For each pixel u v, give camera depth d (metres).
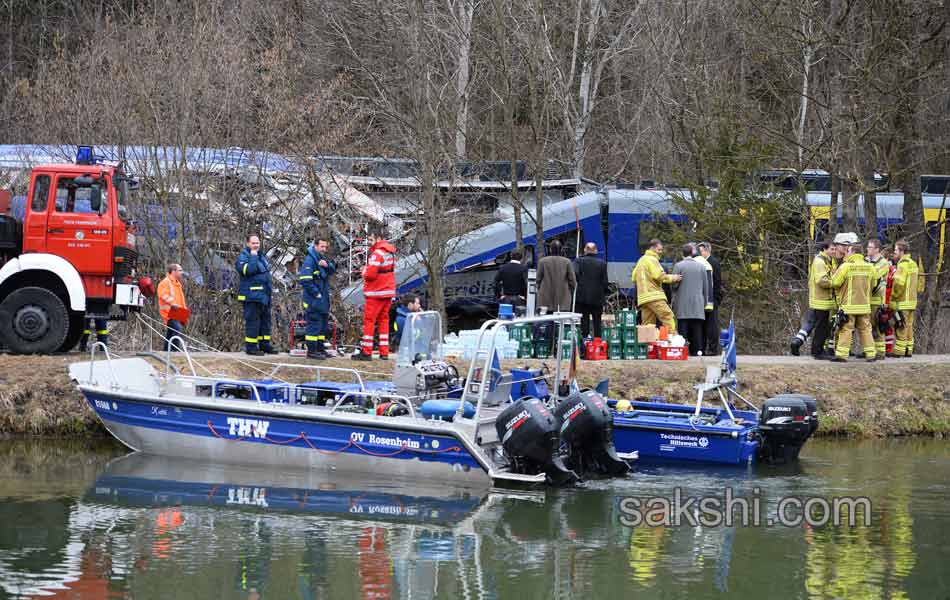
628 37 48.34
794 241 35.78
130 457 19.12
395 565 13.02
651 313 27.05
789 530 14.92
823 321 26.58
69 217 23.05
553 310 25.73
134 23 36.53
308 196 31.86
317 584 12.23
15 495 16.19
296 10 43.09
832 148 32.88
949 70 34.22
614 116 52.97
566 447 18.44
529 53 36.06
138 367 19.98
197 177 30.31
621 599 11.85
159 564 12.89
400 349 19.08
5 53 50.47
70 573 12.47
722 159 34.03
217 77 32.28
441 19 39.47
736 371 24.50
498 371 18.98
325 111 33.88
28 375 21.42
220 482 17.31
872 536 14.59
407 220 33.56
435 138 32.75
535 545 14.02
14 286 23.47
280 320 30.81
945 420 23.55
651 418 20.39
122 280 23.42
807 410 19.67
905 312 27.77
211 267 30.22
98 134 31.27
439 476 17.55
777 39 33.25
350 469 18.00
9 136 37.22
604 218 37.41
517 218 33.88
